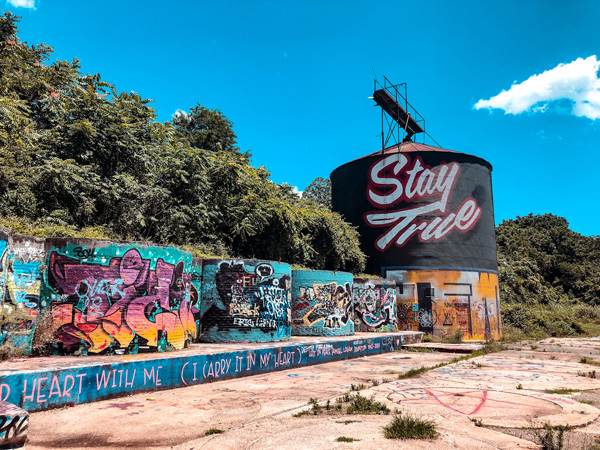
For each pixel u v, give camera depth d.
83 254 9.20
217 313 12.72
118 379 7.80
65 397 6.97
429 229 25.77
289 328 14.30
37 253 9.07
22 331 8.56
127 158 15.98
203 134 29.11
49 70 17.78
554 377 10.77
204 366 9.59
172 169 16.75
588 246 63.62
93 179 14.22
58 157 14.52
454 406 7.44
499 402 7.77
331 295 17.30
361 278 21.45
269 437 5.62
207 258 13.37
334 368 12.69
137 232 15.30
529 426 6.16
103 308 9.16
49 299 8.95
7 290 8.39
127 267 9.56
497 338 26.38
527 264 51.97
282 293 14.01
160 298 10.05
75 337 8.84
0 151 11.93
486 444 5.33
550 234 65.38
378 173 27.33
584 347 21.08
